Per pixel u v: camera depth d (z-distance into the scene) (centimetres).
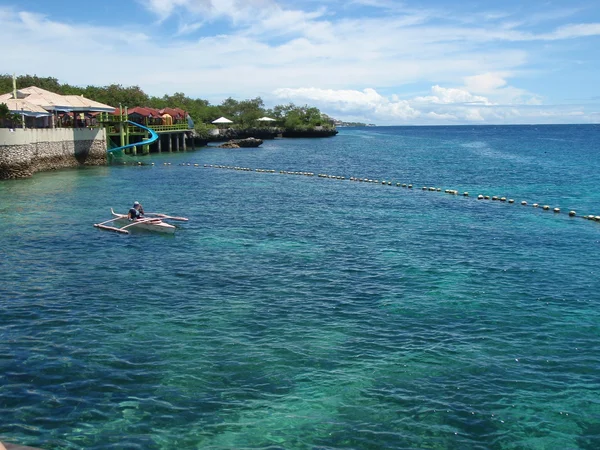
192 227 3603
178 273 2533
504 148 13312
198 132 14300
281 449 1229
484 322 1962
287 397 1442
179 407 1390
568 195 5350
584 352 1723
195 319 1967
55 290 2270
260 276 2497
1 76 12188
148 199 4806
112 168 7581
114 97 13738
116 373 1556
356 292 2283
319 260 2783
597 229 3669
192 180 6412
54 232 3356
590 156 10281
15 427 1291
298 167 8581
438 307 2111
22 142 5894
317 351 1712
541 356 1694
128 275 2491
